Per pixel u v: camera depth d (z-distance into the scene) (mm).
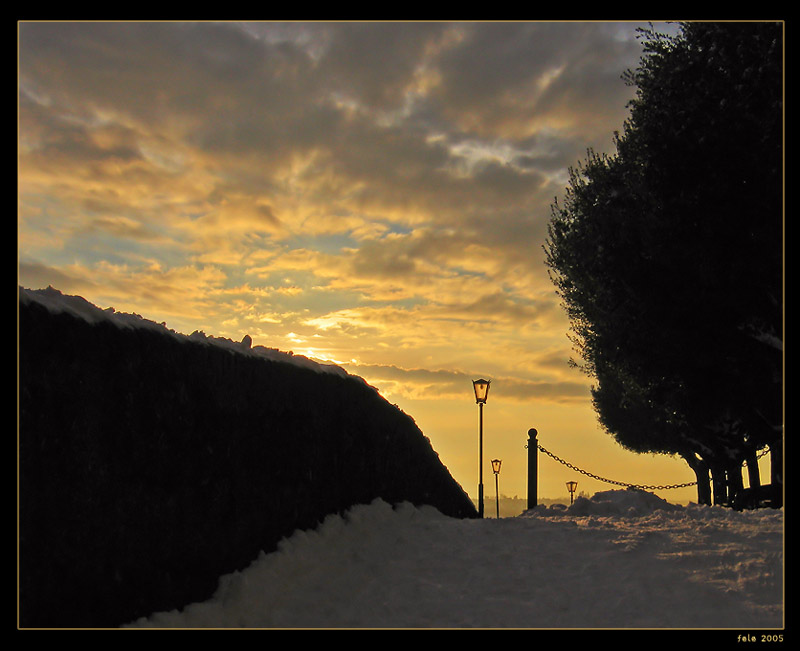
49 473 4824
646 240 14219
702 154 13336
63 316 5082
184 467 6199
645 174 14453
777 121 12703
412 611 6473
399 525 8961
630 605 6215
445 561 7668
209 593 6336
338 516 8453
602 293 15742
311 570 7285
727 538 7926
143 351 5855
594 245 15508
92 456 5195
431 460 10922
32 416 4727
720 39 13672
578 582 6797
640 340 15172
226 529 6660
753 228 13203
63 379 5000
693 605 6141
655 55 15180
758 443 17719
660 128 13984
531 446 13602
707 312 14125
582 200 17031
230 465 6816
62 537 4887
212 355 6727
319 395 8461
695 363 14812
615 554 7398
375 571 7480
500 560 7559
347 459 8867
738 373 14906
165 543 5887
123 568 5410
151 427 5848
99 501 5227
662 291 14414
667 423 23047
